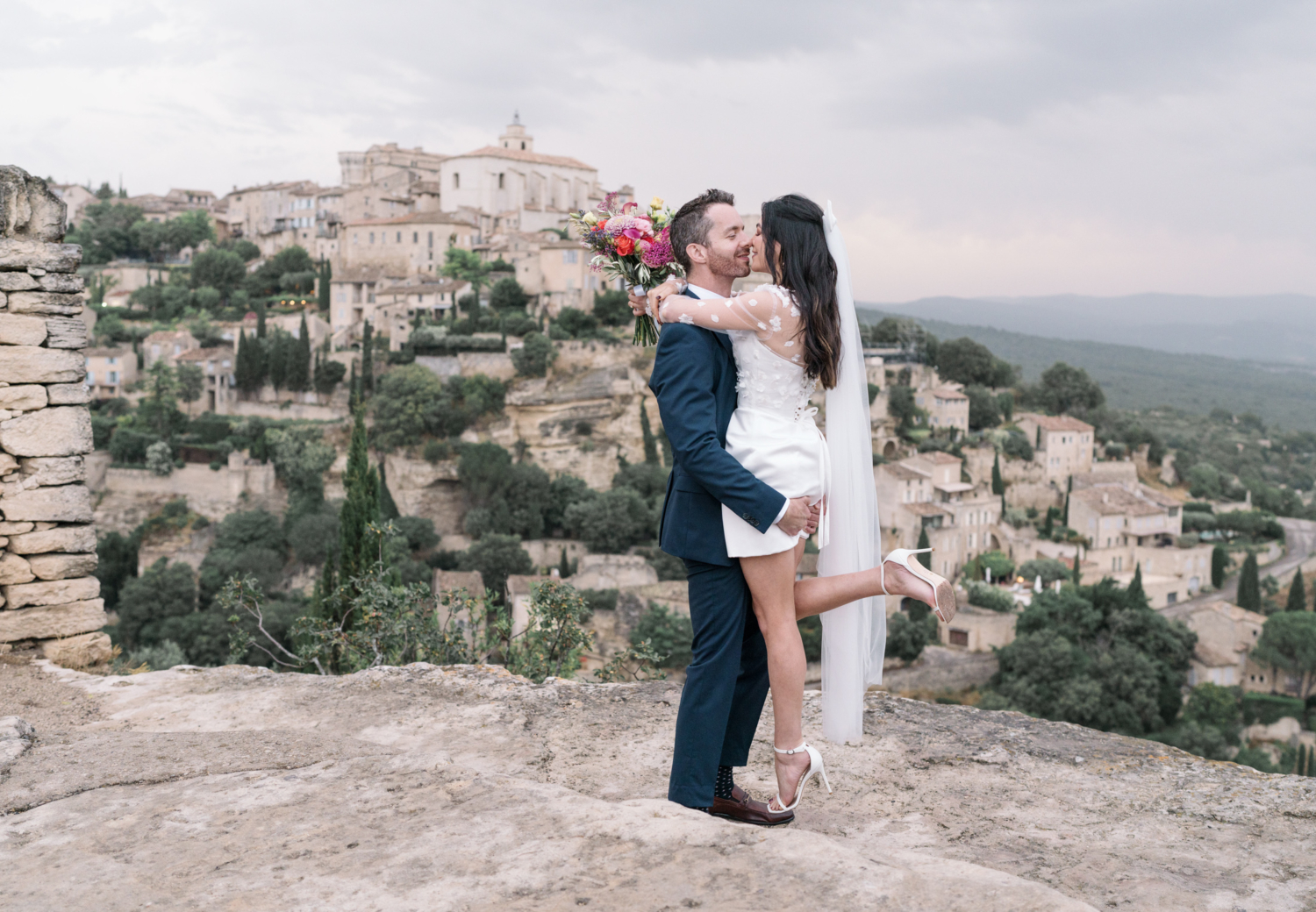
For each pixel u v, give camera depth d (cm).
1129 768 383
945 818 340
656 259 350
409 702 495
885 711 466
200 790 320
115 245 14262
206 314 11319
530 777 387
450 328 9662
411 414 8375
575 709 478
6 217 641
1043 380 12725
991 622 6206
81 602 668
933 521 8294
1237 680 6338
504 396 8888
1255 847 300
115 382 9669
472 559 7244
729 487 297
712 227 321
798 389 318
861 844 318
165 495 8200
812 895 215
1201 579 8788
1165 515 9106
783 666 321
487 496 8281
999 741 420
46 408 659
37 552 654
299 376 9200
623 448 9000
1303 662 5853
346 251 12019
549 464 8894
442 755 354
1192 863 290
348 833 271
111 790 327
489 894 225
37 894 243
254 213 14700
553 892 223
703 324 308
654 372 318
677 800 316
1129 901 257
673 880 226
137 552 7338
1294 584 7638
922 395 10881
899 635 5594
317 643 971
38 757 374
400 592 991
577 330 9650
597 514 7712
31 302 651
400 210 13312
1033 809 347
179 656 4109
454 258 10869
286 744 385
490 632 970
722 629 317
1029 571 8019
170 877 248
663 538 329
